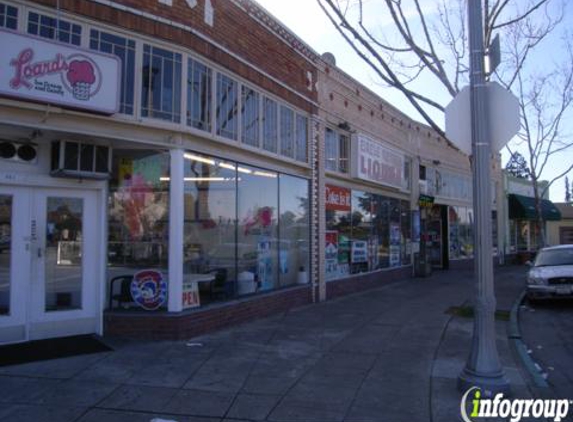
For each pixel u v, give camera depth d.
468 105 7.06
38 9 7.87
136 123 8.62
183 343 8.79
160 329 8.93
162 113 8.98
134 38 8.73
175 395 6.39
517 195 32.50
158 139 8.95
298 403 6.25
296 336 9.69
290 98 12.81
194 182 9.60
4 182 8.19
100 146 8.80
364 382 7.07
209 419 5.72
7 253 8.34
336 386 6.89
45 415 5.68
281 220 12.74
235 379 7.07
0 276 8.28
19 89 7.34
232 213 10.80
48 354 7.86
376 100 17.97
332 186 15.22
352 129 16.11
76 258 8.95
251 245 11.52
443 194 24.86
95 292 9.08
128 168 9.35
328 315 11.98
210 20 9.91
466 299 14.85
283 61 12.59
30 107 7.61
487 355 6.61
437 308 13.23
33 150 8.47
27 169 8.42
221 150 10.28
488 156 6.84
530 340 10.49
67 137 8.47
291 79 12.94
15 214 8.41
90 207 9.09
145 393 6.43
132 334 8.96
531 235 35.91
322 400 6.37
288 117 12.90
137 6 8.74
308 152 13.77
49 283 8.70
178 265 9.08
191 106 9.43
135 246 9.27
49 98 7.57
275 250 12.50
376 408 6.14
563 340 10.48
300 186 13.64
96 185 9.04
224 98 10.36
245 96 11.05
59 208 8.82
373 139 17.41
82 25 8.25
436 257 25.42
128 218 9.30
